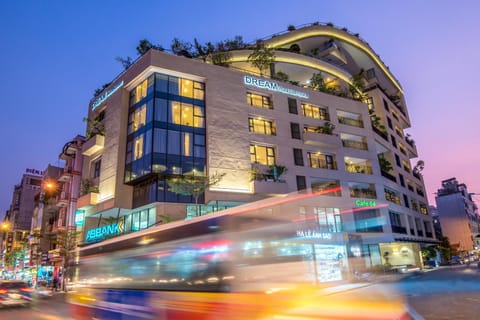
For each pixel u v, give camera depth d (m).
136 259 11.12
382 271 37.31
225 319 7.68
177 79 34.47
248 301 7.64
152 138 31.09
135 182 32.38
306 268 9.05
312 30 58.19
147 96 33.44
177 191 29.61
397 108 63.78
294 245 8.96
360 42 64.94
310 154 40.34
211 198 31.38
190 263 8.89
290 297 8.17
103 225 37.16
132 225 33.44
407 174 57.38
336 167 40.84
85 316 13.73
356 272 33.25
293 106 41.16
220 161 33.28
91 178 38.72
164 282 9.62
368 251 38.88
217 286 8.00
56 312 16.33
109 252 12.90
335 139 40.56
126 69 38.69
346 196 39.78
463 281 25.27
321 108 44.06
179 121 33.00
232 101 36.25
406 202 52.31
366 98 52.84
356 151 43.44
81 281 14.68
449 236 91.12
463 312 11.95
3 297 26.52
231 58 44.56
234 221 8.43
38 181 82.75
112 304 11.89
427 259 55.06
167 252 9.78
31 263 56.97
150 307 9.91
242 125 35.94
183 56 38.00
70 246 36.84
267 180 34.72
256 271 8.04
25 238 68.25
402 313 10.34
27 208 79.62
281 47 55.00
